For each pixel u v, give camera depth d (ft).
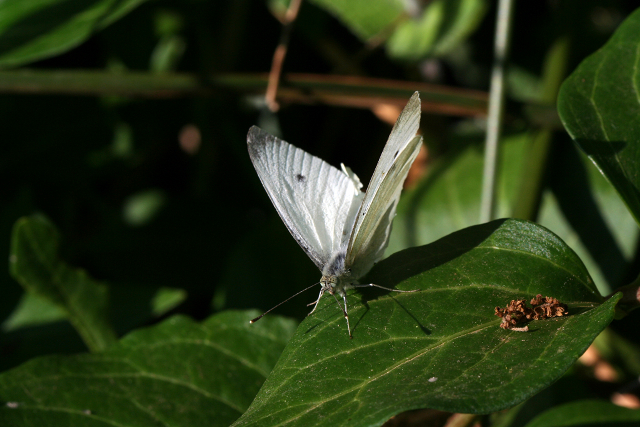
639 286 1.27
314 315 1.28
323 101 1.49
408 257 1.29
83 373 1.34
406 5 1.53
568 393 1.41
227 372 1.35
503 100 1.43
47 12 1.46
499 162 1.43
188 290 1.57
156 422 1.32
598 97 1.30
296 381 1.25
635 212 1.27
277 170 1.35
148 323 1.54
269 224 1.51
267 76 1.48
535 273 1.28
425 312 1.27
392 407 1.22
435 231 1.49
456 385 1.22
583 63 1.32
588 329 1.23
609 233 1.45
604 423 1.34
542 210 1.48
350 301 1.28
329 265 1.35
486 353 1.24
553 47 1.51
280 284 1.49
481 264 1.28
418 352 1.25
